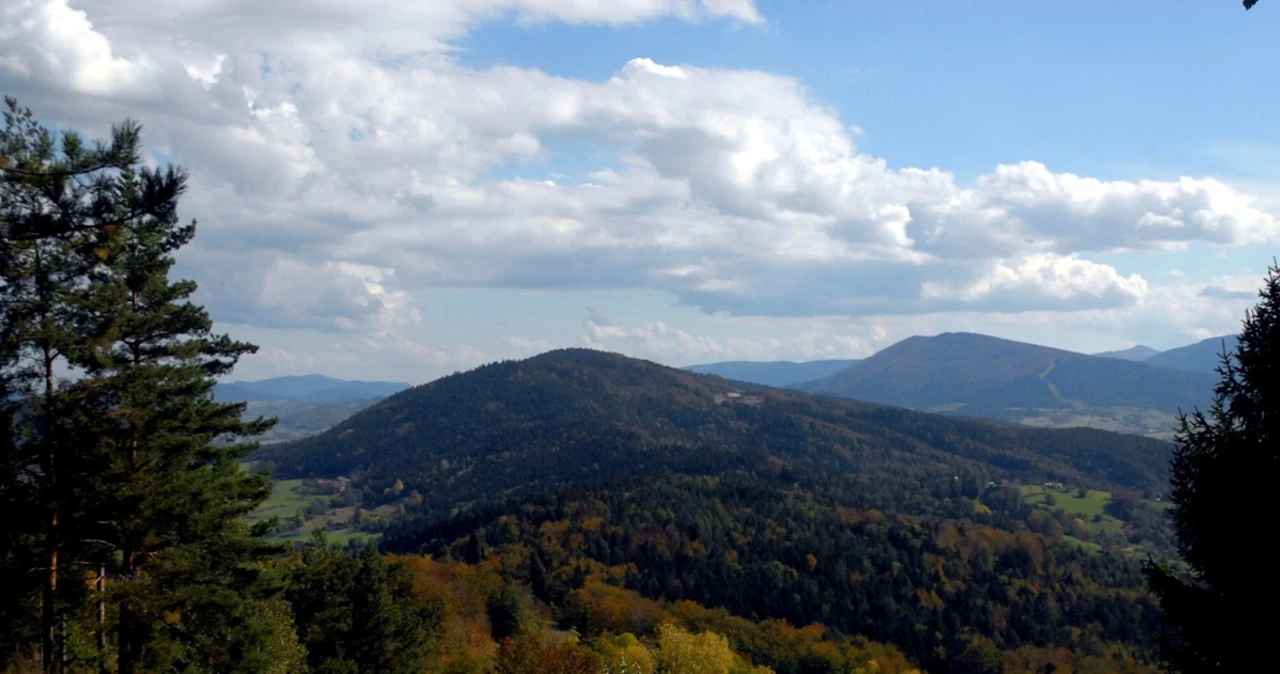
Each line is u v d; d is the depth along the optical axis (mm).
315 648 42750
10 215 16797
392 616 43406
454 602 79625
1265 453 12844
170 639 25828
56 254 22078
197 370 26625
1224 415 13852
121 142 16406
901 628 100750
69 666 25156
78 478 22469
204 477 25234
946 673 92812
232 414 30297
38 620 24469
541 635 61281
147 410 24000
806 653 88562
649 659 66875
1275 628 12266
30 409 22172
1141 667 85500
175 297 27688
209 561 25672
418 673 45500
